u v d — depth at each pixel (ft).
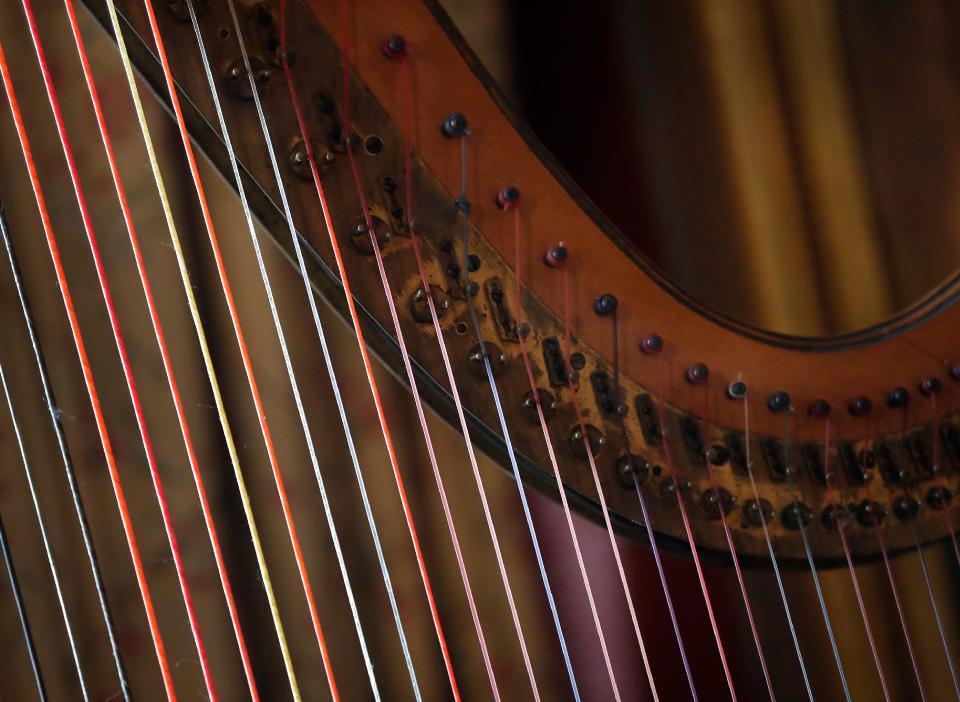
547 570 6.52
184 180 5.94
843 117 8.00
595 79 7.47
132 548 2.74
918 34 8.19
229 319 5.98
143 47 2.88
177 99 2.90
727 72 7.79
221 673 5.72
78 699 5.39
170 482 5.74
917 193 8.12
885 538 4.06
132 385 2.94
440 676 6.19
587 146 7.38
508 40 7.24
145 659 5.58
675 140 7.62
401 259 3.25
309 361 6.13
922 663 7.23
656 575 6.75
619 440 3.60
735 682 6.81
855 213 7.94
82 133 5.73
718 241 7.62
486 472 6.47
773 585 7.05
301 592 5.96
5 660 5.26
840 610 7.16
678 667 6.70
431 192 3.33
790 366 4.01
